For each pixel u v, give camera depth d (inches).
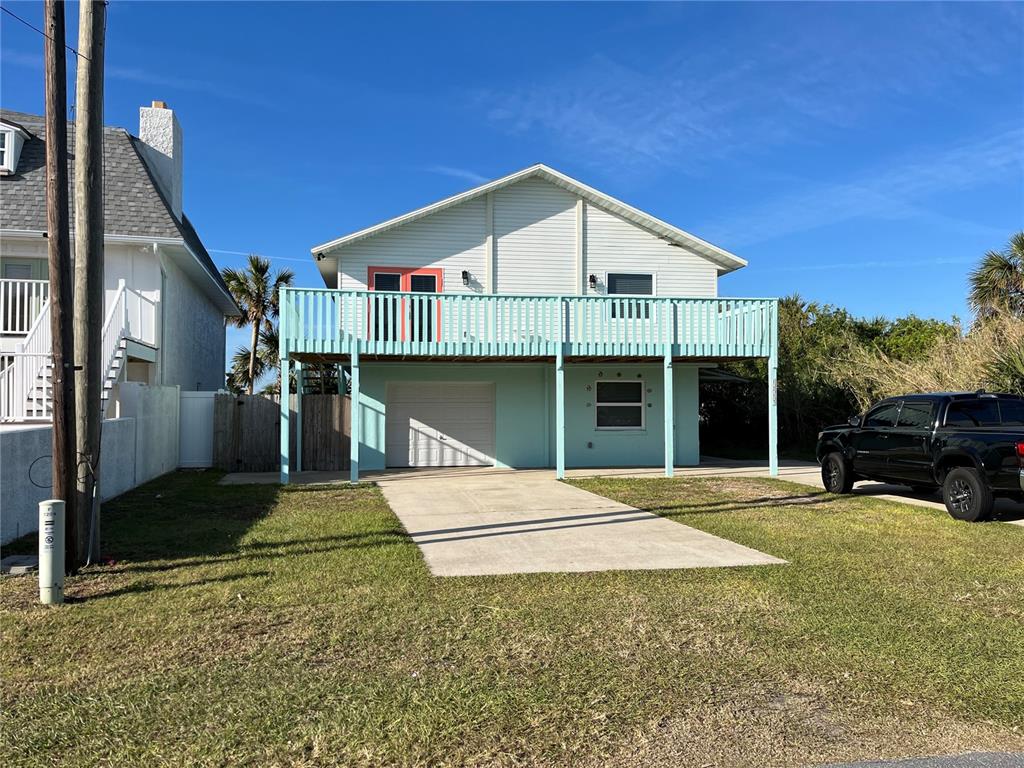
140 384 518.6
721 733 138.1
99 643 182.9
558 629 195.8
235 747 130.0
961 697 154.1
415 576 251.8
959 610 213.9
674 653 178.5
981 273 852.0
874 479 454.3
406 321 582.6
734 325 624.4
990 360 580.4
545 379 715.4
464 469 687.1
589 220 719.1
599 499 459.2
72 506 257.9
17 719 140.6
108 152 674.2
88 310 269.9
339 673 164.6
